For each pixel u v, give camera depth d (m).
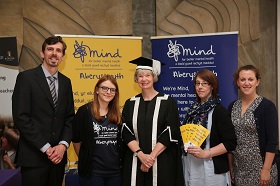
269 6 4.17
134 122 2.76
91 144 2.71
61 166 2.80
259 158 2.68
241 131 2.73
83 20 4.41
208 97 2.78
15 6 4.41
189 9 4.35
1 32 4.41
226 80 3.77
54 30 4.41
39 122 2.65
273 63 4.22
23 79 2.63
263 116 2.67
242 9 4.20
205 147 2.67
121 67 3.95
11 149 4.18
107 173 2.75
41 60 4.43
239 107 2.83
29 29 4.42
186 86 3.90
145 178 2.74
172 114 2.75
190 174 2.72
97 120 2.74
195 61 3.87
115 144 2.77
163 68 3.99
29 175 2.66
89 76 3.88
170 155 2.76
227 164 2.71
